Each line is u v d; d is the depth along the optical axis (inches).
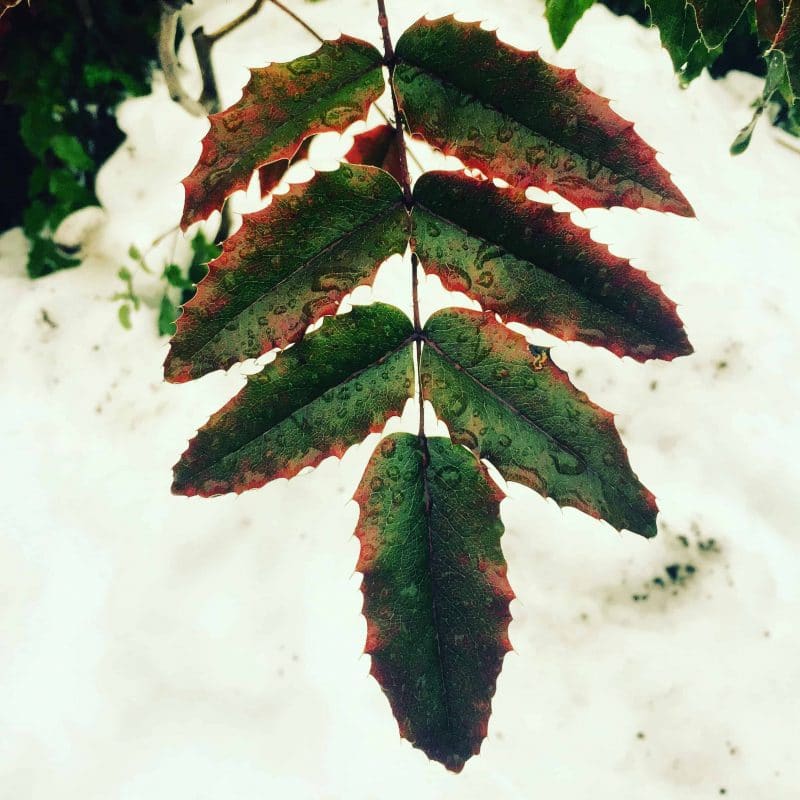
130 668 18.4
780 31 8.1
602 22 22.9
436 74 8.4
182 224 8.2
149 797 17.4
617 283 8.3
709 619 17.8
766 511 18.5
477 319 8.6
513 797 16.9
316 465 8.5
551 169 8.3
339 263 8.4
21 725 18.0
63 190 21.2
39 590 19.1
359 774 17.3
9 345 21.4
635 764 17.1
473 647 8.4
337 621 18.4
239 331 8.3
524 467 8.5
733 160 21.9
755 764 17.0
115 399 20.8
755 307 19.9
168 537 19.3
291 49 22.7
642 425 19.2
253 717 17.9
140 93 20.2
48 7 18.2
